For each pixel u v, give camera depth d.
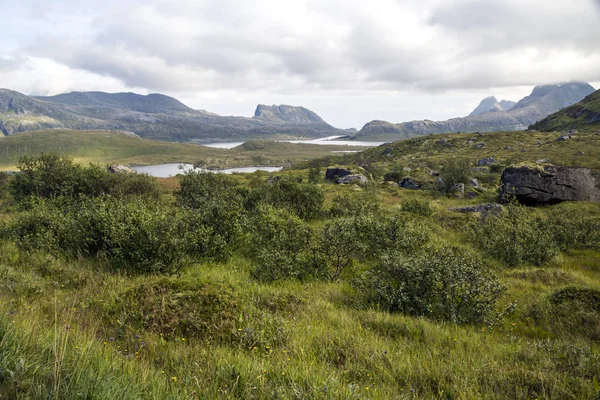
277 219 13.73
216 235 11.89
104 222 10.11
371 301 8.39
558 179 24.95
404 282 8.29
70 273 8.00
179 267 9.54
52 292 6.50
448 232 18.33
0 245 9.88
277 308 7.05
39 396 2.48
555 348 5.69
